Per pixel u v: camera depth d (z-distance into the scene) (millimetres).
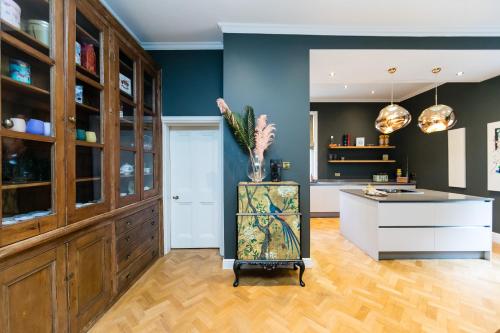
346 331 1756
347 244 3594
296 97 2797
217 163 3369
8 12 1238
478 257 3033
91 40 1889
